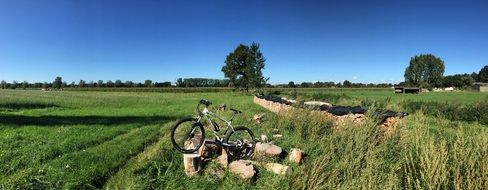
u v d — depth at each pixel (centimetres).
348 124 1149
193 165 888
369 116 1168
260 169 905
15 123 1692
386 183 709
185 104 3597
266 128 1486
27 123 1717
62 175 880
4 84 12288
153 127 1672
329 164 888
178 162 980
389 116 1216
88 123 1795
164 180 858
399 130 1059
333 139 1062
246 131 1033
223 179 868
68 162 994
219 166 920
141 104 3500
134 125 1750
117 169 977
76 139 1323
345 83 14525
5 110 2373
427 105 2734
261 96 3281
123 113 2427
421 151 820
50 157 1064
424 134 938
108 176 923
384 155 917
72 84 13412
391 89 11556
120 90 9762
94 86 13562
